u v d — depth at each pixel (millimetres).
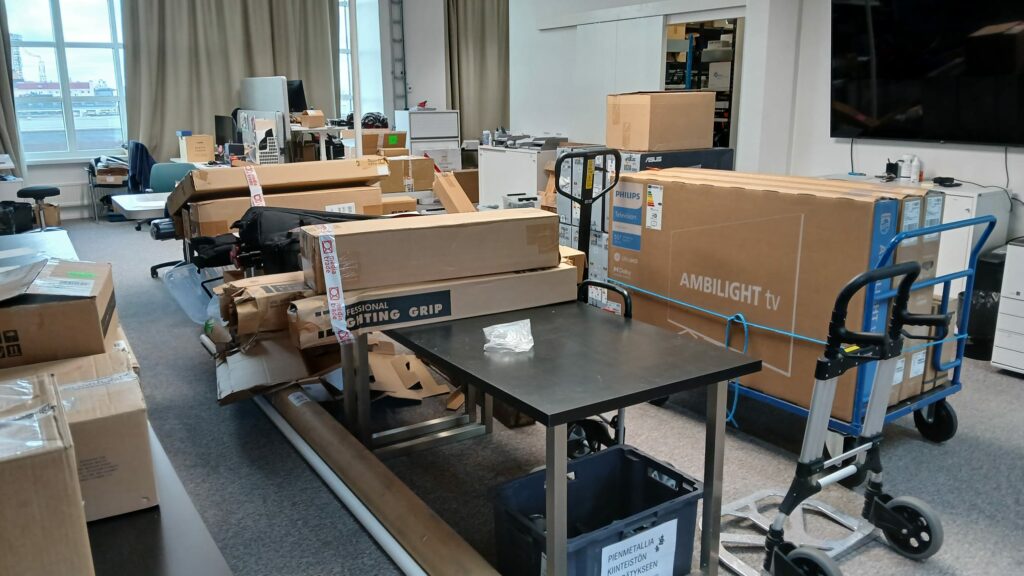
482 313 2184
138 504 1350
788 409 2609
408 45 9172
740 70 6602
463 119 9820
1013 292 3424
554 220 2283
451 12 9414
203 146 6965
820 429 1873
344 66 9391
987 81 3898
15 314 1557
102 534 1287
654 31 6023
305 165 3688
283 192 3707
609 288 2314
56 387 1150
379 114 8086
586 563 1706
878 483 2109
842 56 4570
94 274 1825
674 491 1989
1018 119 3828
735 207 2658
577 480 2061
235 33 8039
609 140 4758
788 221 2488
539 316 2172
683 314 2951
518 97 7805
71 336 1620
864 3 4352
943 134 4172
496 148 6730
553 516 1563
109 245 6652
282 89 5383
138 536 1283
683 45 6852
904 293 1868
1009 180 4012
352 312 2023
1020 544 2158
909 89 4262
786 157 5109
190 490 2484
